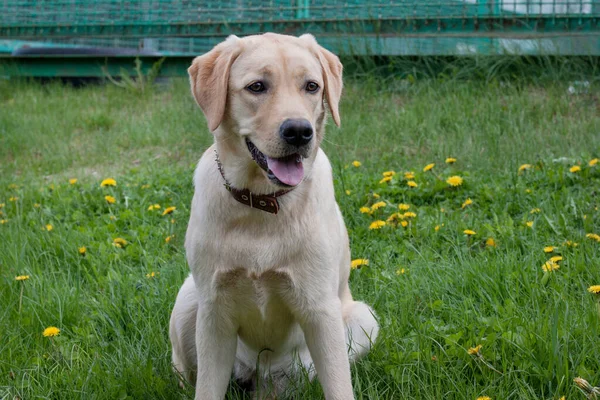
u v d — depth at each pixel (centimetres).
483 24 831
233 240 290
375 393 300
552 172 534
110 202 580
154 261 457
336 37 903
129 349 352
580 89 775
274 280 293
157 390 320
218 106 291
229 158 294
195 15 984
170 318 351
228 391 337
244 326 313
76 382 324
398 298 382
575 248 402
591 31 790
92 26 1051
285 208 289
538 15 806
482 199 511
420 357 314
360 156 679
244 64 292
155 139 814
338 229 313
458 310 359
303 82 293
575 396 280
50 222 550
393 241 460
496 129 687
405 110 783
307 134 276
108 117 902
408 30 870
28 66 1129
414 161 646
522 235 442
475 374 302
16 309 398
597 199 486
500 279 380
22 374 333
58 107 973
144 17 1016
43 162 768
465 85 806
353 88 859
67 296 402
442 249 441
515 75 818
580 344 310
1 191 647
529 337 309
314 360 300
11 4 1118
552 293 351
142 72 1066
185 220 524
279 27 930
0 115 923
